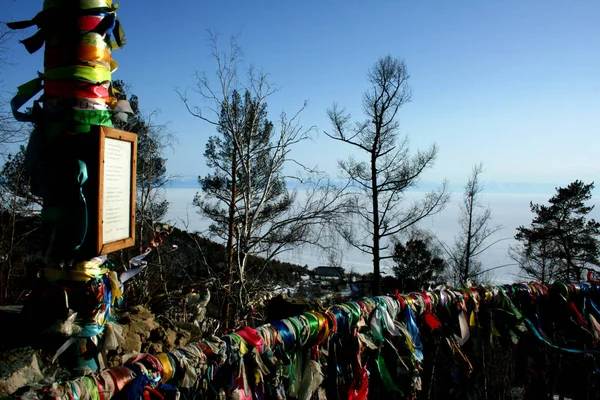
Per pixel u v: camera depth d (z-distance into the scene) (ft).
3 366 7.38
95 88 9.51
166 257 31.35
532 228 85.15
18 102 9.46
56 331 8.11
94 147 8.96
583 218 78.33
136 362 6.17
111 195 9.46
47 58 9.52
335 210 35.81
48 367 8.04
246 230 30.76
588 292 14.34
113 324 9.30
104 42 9.87
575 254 78.33
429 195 68.13
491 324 12.77
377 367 10.03
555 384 13.03
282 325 8.09
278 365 7.66
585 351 12.49
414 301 10.99
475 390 11.62
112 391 5.66
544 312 13.97
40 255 9.48
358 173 64.64
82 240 8.78
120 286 9.96
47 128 9.34
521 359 13.65
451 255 74.08
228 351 7.07
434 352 11.55
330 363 9.25
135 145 10.41
